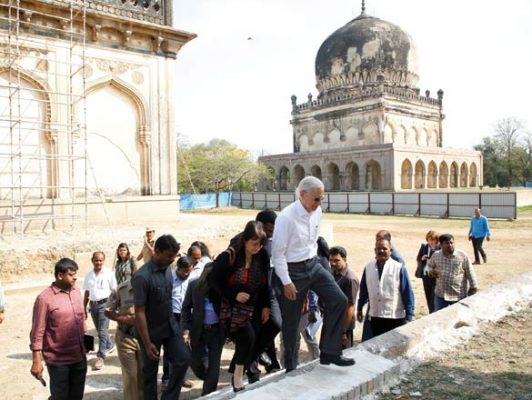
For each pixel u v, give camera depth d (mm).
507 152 57656
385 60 43062
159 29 13453
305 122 46562
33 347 3627
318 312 5043
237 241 3924
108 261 9953
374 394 3406
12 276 8828
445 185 41312
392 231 20094
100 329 5430
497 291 5844
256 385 3604
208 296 4082
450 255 5594
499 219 24719
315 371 3520
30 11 11078
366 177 38188
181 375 3898
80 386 3898
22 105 11398
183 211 34688
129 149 13414
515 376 3674
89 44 12430
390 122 40312
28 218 10312
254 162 40906
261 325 4207
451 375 3742
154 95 13742
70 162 11992
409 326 4469
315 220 3498
